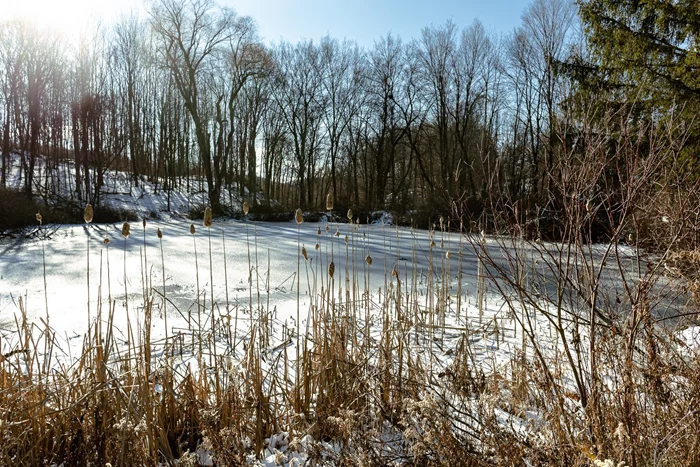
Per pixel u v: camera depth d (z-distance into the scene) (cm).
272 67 3309
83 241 1430
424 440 215
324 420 257
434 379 298
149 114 3675
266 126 3844
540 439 218
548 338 375
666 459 189
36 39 2461
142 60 3259
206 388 293
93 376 265
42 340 445
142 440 231
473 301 628
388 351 320
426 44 3005
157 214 2606
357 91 3516
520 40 2425
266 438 269
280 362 374
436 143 3525
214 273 884
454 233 1712
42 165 3188
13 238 1481
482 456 214
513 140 2538
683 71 909
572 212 227
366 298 432
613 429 200
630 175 205
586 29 1036
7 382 263
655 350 222
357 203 3103
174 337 377
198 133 2844
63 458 243
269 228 2119
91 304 621
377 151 3469
